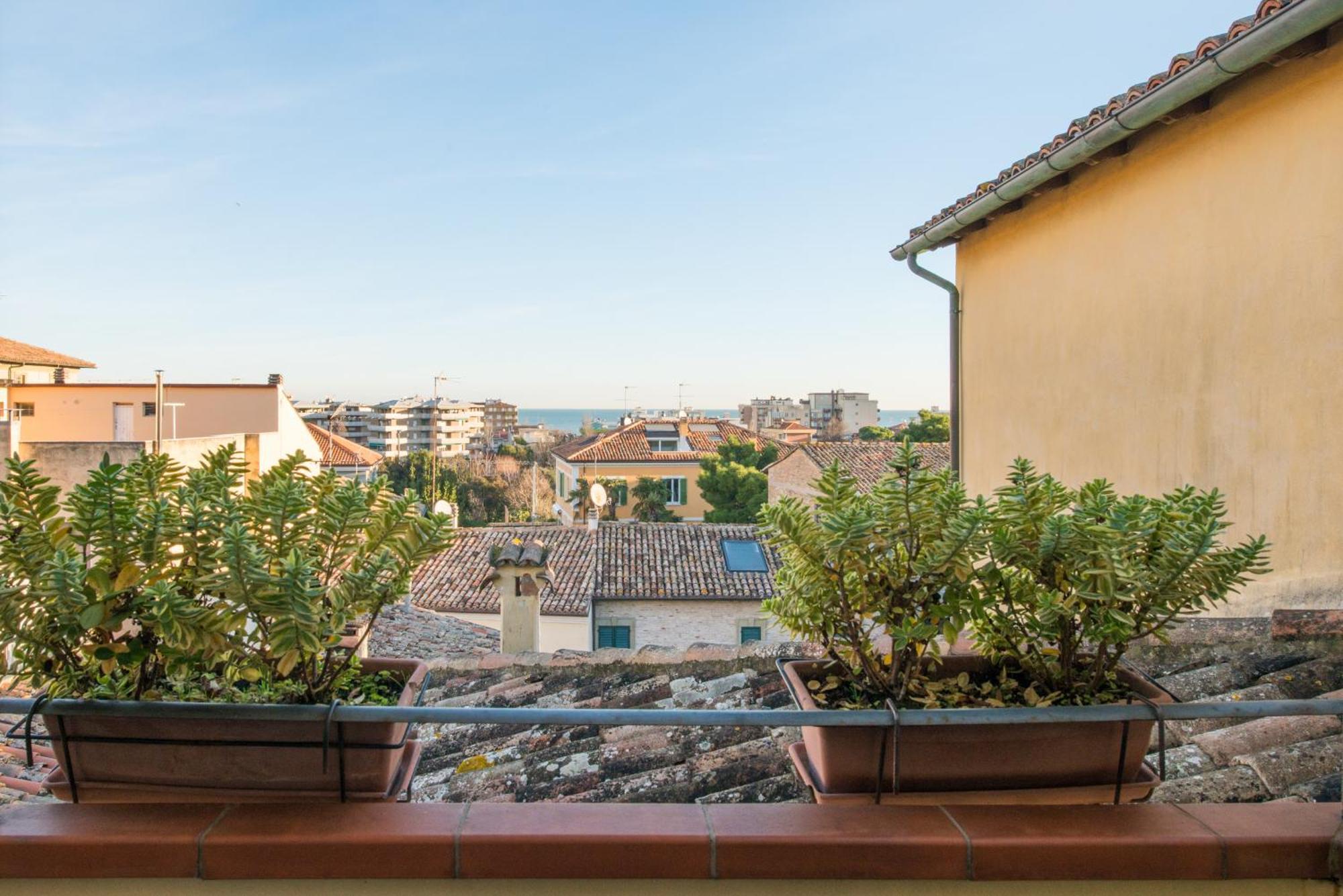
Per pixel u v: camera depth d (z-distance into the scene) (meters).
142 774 1.54
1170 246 5.28
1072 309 6.48
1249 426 4.57
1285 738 2.40
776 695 3.26
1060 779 1.60
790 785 2.39
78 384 25.47
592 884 1.41
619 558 19.47
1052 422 6.81
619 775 2.69
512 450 66.44
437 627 9.66
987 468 8.05
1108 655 1.74
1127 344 5.73
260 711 1.47
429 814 1.48
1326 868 1.42
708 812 1.50
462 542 19.72
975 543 1.57
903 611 1.65
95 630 1.49
